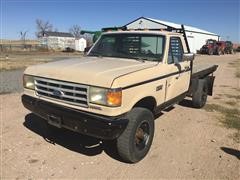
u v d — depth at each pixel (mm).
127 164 4316
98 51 5652
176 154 4719
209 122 6504
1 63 20297
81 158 4445
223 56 38938
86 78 3881
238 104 8430
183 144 5148
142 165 4301
